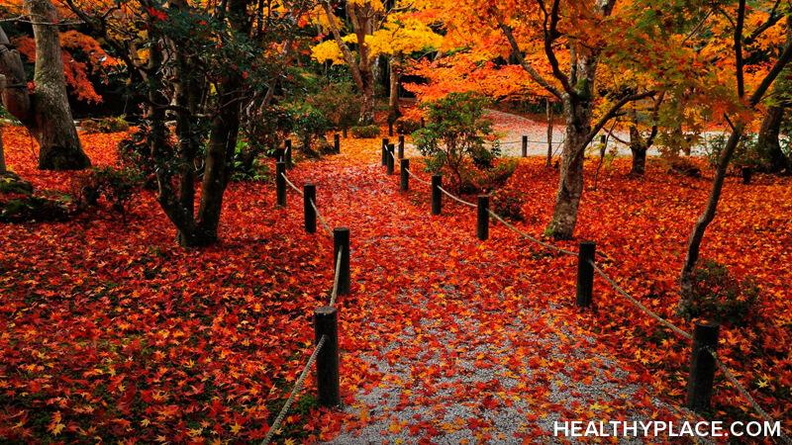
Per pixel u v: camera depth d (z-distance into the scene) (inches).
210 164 279.9
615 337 210.8
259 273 257.4
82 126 735.7
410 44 834.8
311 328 210.4
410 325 219.9
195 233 283.0
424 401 162.1
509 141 944.3
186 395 158.2
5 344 170.9
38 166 444.8
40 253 254.1
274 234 328.5
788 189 520.4
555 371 183.9
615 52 190.1
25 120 434.9
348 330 212.2
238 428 143.5
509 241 338.6
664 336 210.7
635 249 327.6
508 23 304.0
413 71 780.0
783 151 666.8
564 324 223.0
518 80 504.1
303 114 634.8
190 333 197.2
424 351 198.2
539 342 206.5
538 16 284.0
